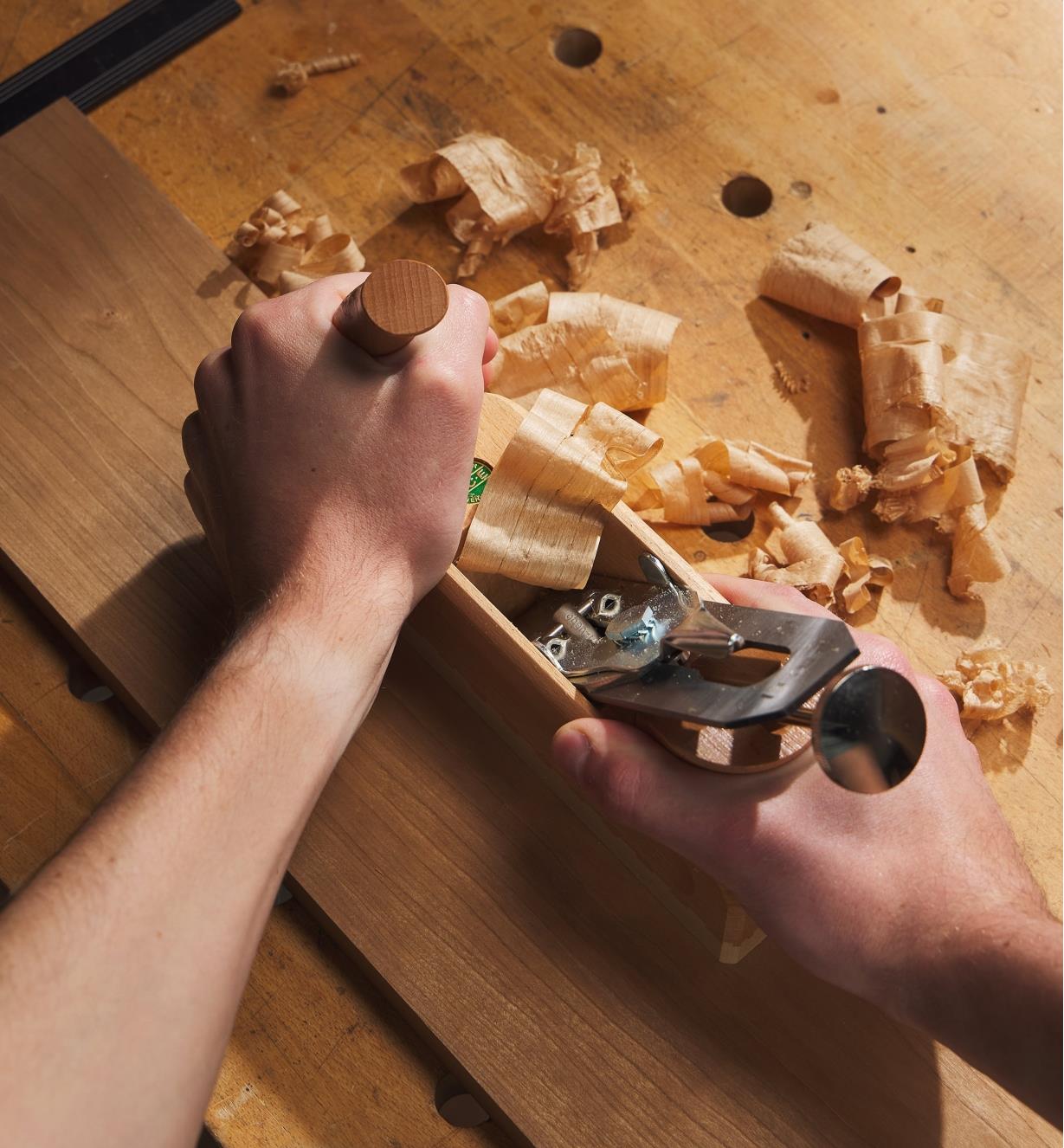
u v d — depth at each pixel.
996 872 0.73
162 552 0.97
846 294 1.11
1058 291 1.17
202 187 1.18
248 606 0.73
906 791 0.75
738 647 0.68
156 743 0.64
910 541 1.06
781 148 1.23
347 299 0.77
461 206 1.17
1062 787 0.97
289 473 0.75
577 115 1.24
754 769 0.73
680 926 0.87
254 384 0.77
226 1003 0.56
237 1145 0.82
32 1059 0.50
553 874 0.88
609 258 1.17
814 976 0.86
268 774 0.63
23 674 0.97
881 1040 0.84
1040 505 1.08
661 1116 0.81
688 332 1.14
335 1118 0.84
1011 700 0.97
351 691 0.69
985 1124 0.82
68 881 0.55
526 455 0.85
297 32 1.26
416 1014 0.83
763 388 1.12
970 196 1.21
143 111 1.22
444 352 0.78
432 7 1.29
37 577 0.95
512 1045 0.83
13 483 0.98
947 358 1.10
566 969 0.85
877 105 1.26
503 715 0.91
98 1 1.26
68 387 1.02
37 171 1.11
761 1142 0.81
